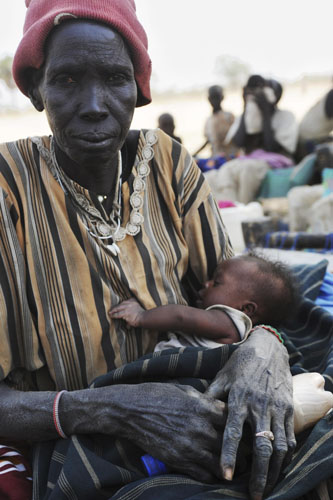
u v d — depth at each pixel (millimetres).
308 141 6770
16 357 1460
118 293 1557
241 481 1283
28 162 1520
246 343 1439
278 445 1209
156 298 1593
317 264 2377
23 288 1446
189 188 1743
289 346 1817
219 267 1794
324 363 1727
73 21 1322
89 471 1253
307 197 5070
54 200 1485
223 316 1621
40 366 1472
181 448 1240
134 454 1333
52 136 1566
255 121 6906
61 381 1479
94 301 1488
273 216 5859
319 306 2041
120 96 1369
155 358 1418
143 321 1526
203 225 1772
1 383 1446
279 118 6820
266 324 1787
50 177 1503
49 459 1370
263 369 1334
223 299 1740
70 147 1378
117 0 1376
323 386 1441
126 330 1561
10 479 1357
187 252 1719
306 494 1296
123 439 1334
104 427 1305
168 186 1675
